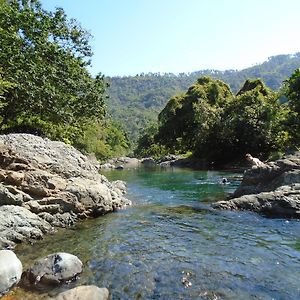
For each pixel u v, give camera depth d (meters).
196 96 72.38
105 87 31.19
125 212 15.14
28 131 29.02
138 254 9.43
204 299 6.85
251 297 6.89
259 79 62.75
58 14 28.92
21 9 27.34
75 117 29.52
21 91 24.47
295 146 33.38
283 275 7.93
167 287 7.40
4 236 10.22
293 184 16.17
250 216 14.16
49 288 7.33
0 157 13.94
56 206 13.09
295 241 10.61
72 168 15.85
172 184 25.66
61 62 27.53
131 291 7.24
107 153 65.00
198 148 50.28
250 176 19.06
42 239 10.93
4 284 7.09
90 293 6.71
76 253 9.56
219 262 8.76
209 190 22.14
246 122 43.56
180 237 11.12
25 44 26.28
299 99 34.03
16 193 12.59
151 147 79.19
